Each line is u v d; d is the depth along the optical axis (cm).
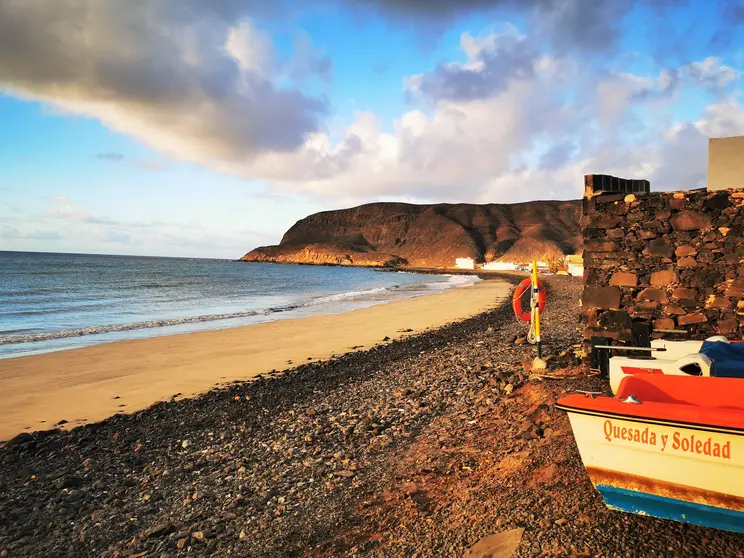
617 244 803
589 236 826
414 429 761
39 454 770
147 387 1203
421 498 514
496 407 761
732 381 387
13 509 584
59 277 6912
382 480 586
